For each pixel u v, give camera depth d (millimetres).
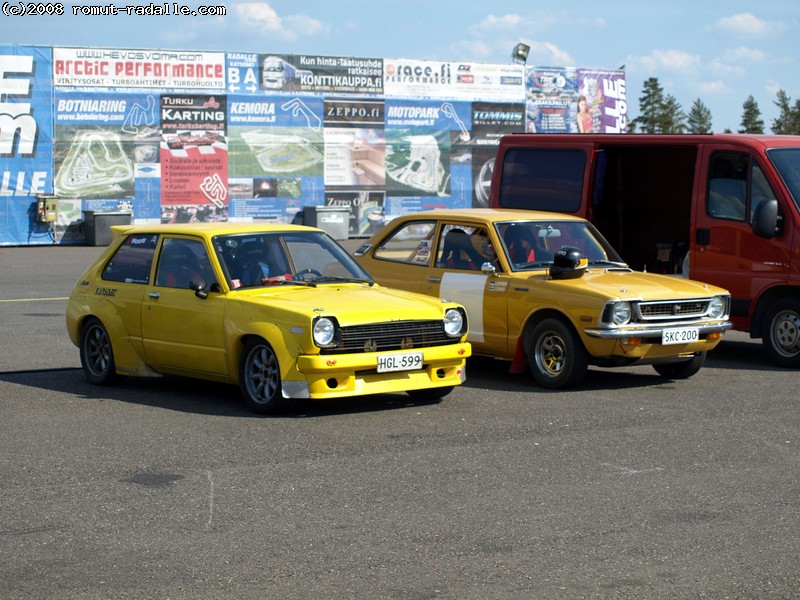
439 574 5379
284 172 39062
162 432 8562
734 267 12484
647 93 137000
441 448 8023
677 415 9273
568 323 10492
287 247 10258
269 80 38500
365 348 9109
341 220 38750
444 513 6395
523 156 14609
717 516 6336
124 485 7012
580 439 8320
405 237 12164
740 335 15133
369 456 7766
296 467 7457
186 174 37469
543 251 11375
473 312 11234
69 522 6238
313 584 5246
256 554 5684
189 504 6586
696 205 12844
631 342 10172
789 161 12406
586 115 44500
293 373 8930
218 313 9555
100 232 35125
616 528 6105
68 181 35750
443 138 41656
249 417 9141
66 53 35375
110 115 36156
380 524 6188
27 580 5309
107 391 10453
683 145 13039
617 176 14977
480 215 11625
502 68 42594
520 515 6355
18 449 8008
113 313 10531
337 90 39656
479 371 11727
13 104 34812
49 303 18562
